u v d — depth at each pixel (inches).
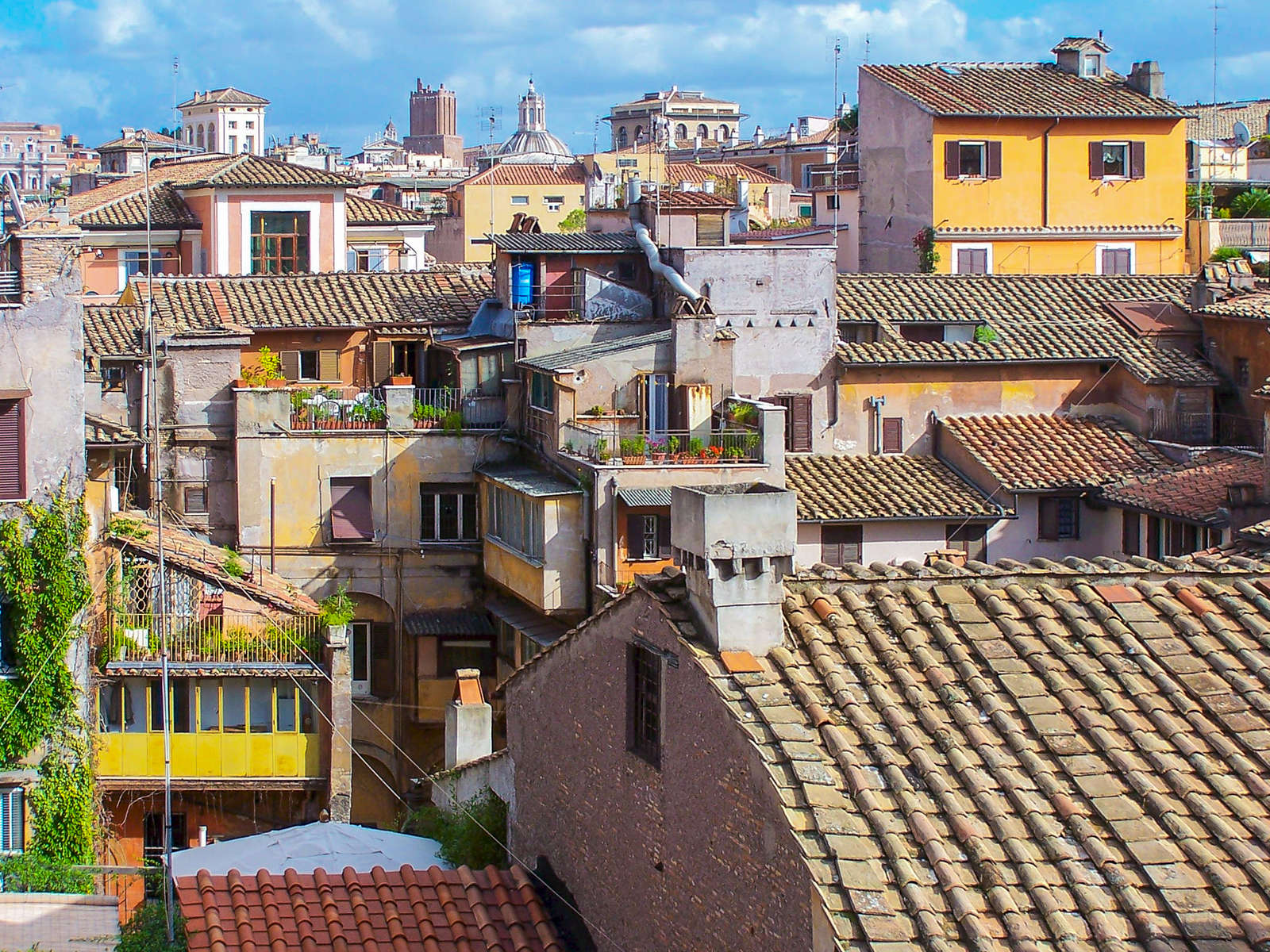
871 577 755.4
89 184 3814.0
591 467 1744.6
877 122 2667.3
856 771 644.1
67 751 1418.6
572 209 3951.8
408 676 1942.7
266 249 2652.6
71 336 1422.2
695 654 711.1
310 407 1951.3
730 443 1795.0
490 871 902.4
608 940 813.9
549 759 898.1
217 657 1513.3
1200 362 2065.7
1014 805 634.8
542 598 1752.0
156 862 1405.0
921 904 591.5
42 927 1082.1
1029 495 1895.9
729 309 1987.0
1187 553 1743.4
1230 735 676.1
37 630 1402.6
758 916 655.8
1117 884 601.6
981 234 2544.3
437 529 1966.0
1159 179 2615.7
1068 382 2070.6
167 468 1967.3
